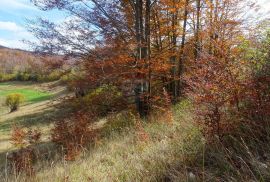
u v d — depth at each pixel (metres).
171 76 12.59
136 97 11.12
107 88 11.53
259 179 2.93
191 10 12.18
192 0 12.05
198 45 8.64
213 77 4.08
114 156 6.02
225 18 12.66
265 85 3.71
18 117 26.73
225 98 3.97
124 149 6.23
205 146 4.00
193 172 3.73
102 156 6.17
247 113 3.76
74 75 10.91
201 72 4.31
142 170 4.32
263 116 3.59
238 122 3.90
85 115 9.69
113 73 10.52
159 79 13.52
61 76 10.80
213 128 3.93
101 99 11.37
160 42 12.86
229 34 9.09
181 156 4.09
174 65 11.72
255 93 3.69
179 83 12.41
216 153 3.69
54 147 9.17
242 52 4.52
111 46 10.62
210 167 3.66
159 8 11.92
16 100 33.56
